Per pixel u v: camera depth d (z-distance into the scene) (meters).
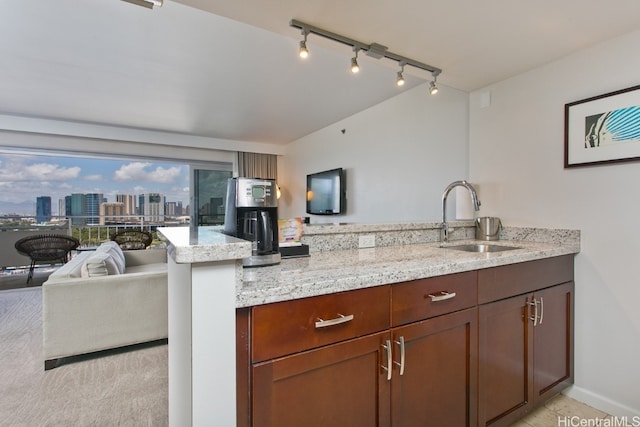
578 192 1.85
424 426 1.22
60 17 1.99
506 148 2.21
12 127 4.24
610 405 1.73
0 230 4.66
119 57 2.55
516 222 2.15
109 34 2.20
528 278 1.61
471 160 2.45
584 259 1.83
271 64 2.68
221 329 0.84
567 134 1.88
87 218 5.21
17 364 2.26
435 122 2.93
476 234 2.30
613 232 1.72
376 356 1.10
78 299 2.29
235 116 4.24
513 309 1.54
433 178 2.95
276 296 0.90
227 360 0.85
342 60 2.60
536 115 2.04
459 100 2.69
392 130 3.47
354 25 1.55
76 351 2.28
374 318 1.09
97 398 1.85
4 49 2.42
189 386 0.85
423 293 1.22
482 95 2.36
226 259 0.84
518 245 1.90
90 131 4.68
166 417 1.68
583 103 1.80
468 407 1.36
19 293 4.02
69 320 2.26
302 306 0.95
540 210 2.02
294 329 0.94
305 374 0.96
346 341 1.03
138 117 4.30
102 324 2.37
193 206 5.79
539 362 1.67
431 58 1.89
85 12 1.94
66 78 2.97
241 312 0.87
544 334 1.69
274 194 1.32
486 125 2.34
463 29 1.59
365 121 3.91
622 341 1.69
